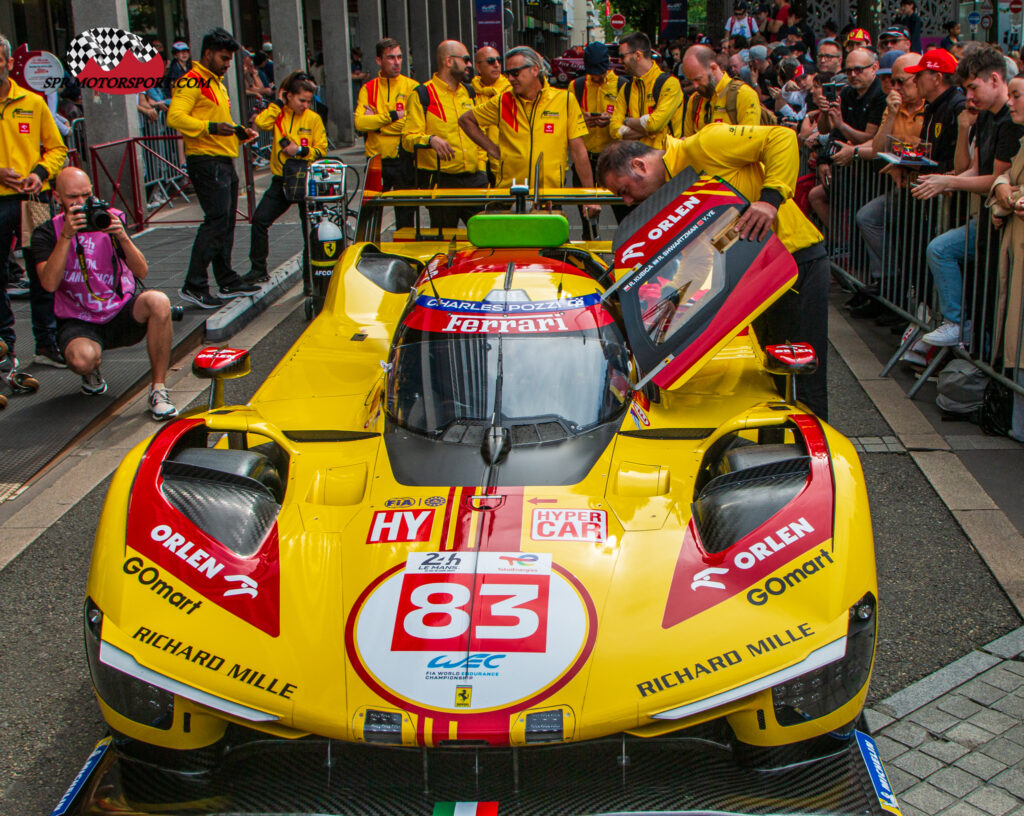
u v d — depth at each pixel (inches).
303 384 165.6
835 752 102.8
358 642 100.5
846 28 733.3
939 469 197.6
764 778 100.2
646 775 99.9
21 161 269.7
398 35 1099.9
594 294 151.9
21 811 113.7
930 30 794.8
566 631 99.8
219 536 111.5
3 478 205.2
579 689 95.4
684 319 150.9
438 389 136.2
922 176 225.3
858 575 103.3
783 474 116.4
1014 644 140.3
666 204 156.6
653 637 99.4
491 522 113.5
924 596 154.5
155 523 110.9
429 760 100.1
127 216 463.5
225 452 129.0
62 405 243.4
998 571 159.6
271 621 103.1
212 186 318.0
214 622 102.7
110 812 97.7
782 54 573.6
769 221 157.2
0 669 142.7
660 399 154.5
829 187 358.0
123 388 256.1
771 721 98.3
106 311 239.8
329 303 203.6
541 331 141.3
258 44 898.7
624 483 123.4
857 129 330.0
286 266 386.9
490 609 102.0
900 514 181.5
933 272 229.6
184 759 101.7
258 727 97.4
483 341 139.9
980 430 216.7
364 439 137.2
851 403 237.3
